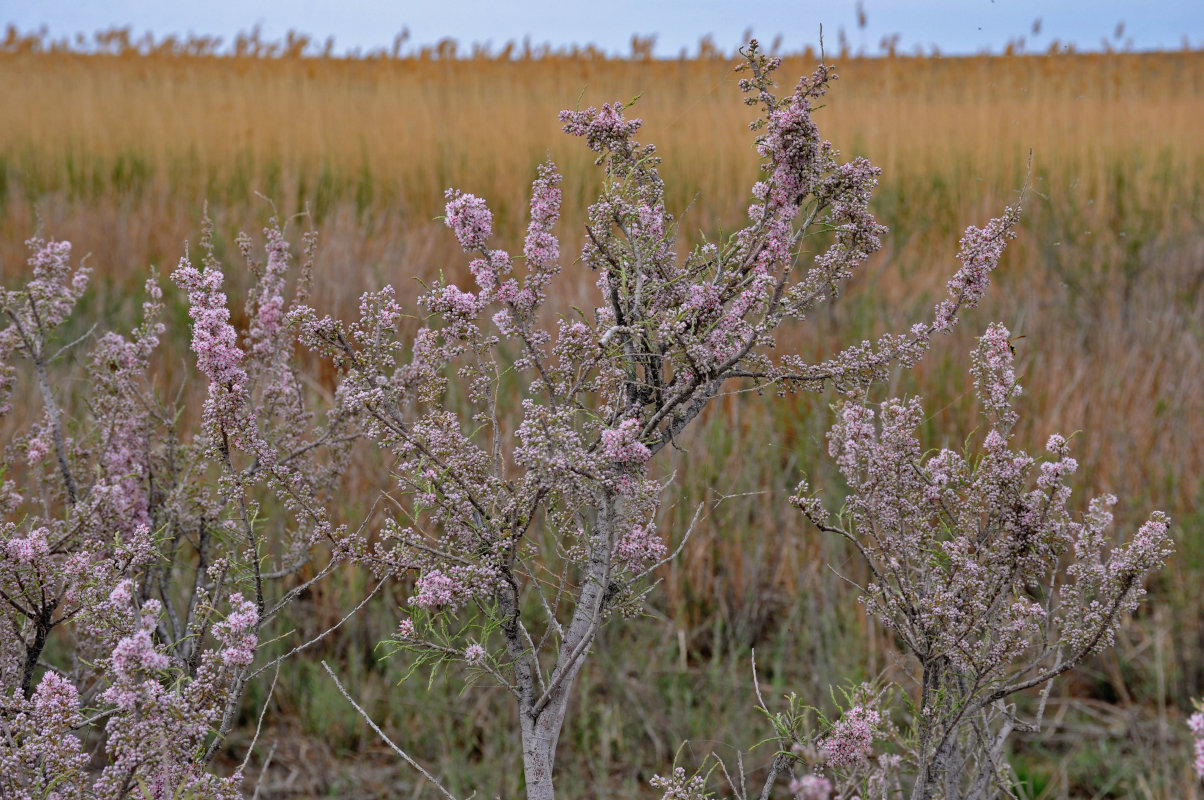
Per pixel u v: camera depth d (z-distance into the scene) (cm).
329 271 703
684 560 452
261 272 243
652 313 164
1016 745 388
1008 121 1248
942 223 938
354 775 371
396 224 941
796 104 157
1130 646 430
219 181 1135
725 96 1574
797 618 421
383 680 411
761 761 355
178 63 2300
